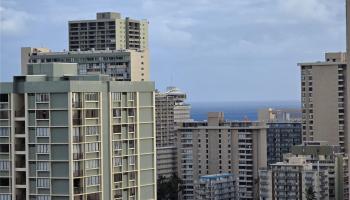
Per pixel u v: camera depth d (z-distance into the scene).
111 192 155.88
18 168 154.62
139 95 160.38
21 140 154.38
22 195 154.75
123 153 157.75
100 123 154.62
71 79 157.50
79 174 151.62
